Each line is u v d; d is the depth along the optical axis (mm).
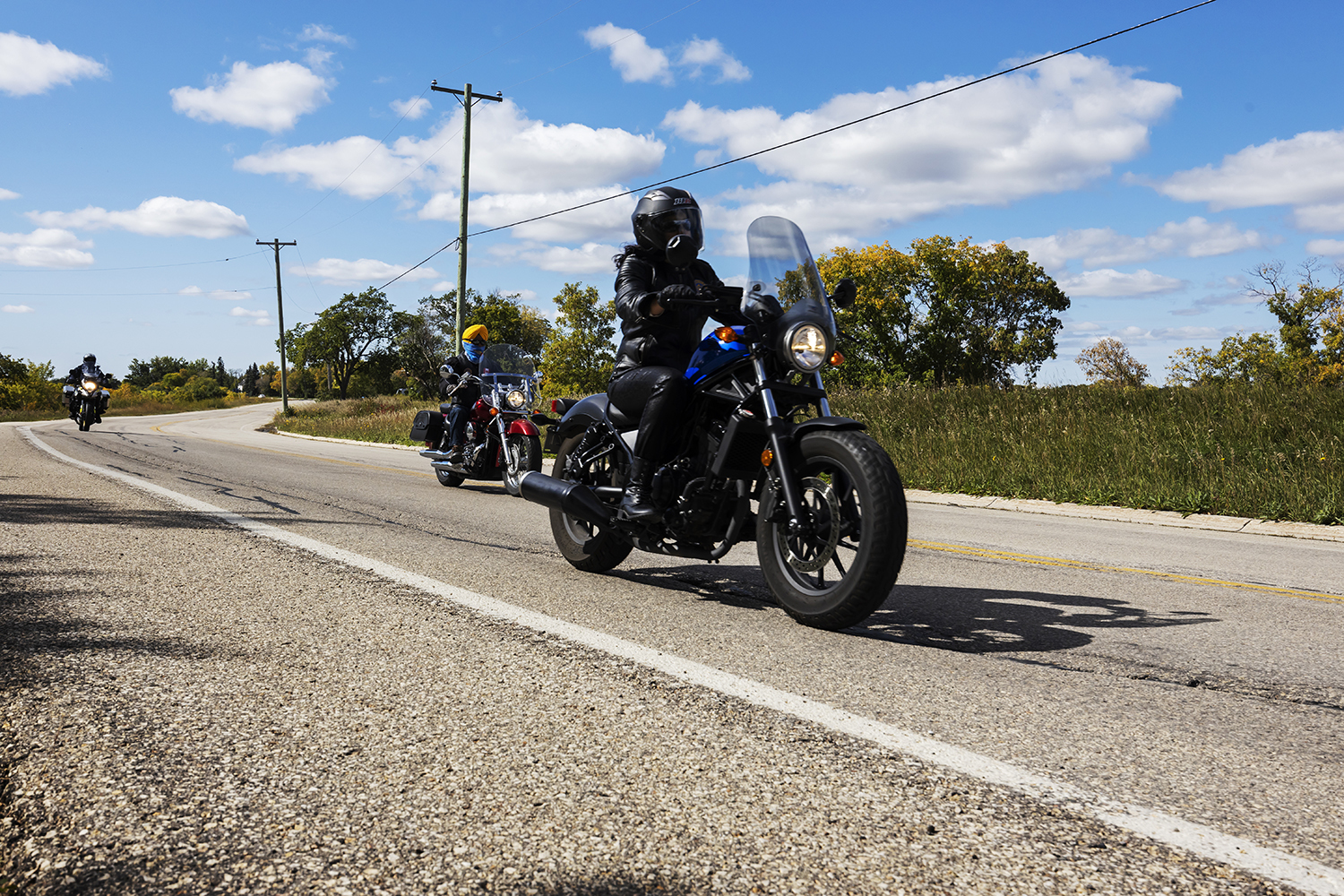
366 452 17938
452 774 2008
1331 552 6688
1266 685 2936
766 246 3895
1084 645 3402
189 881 1542
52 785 1911
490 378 9570
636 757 2123
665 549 4305
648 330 4445
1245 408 12680
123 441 17312
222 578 4141
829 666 2965
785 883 1562
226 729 2256
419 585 4078
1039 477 10461
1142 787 2021
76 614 3396
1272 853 1711
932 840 1735
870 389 18016
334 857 1633
